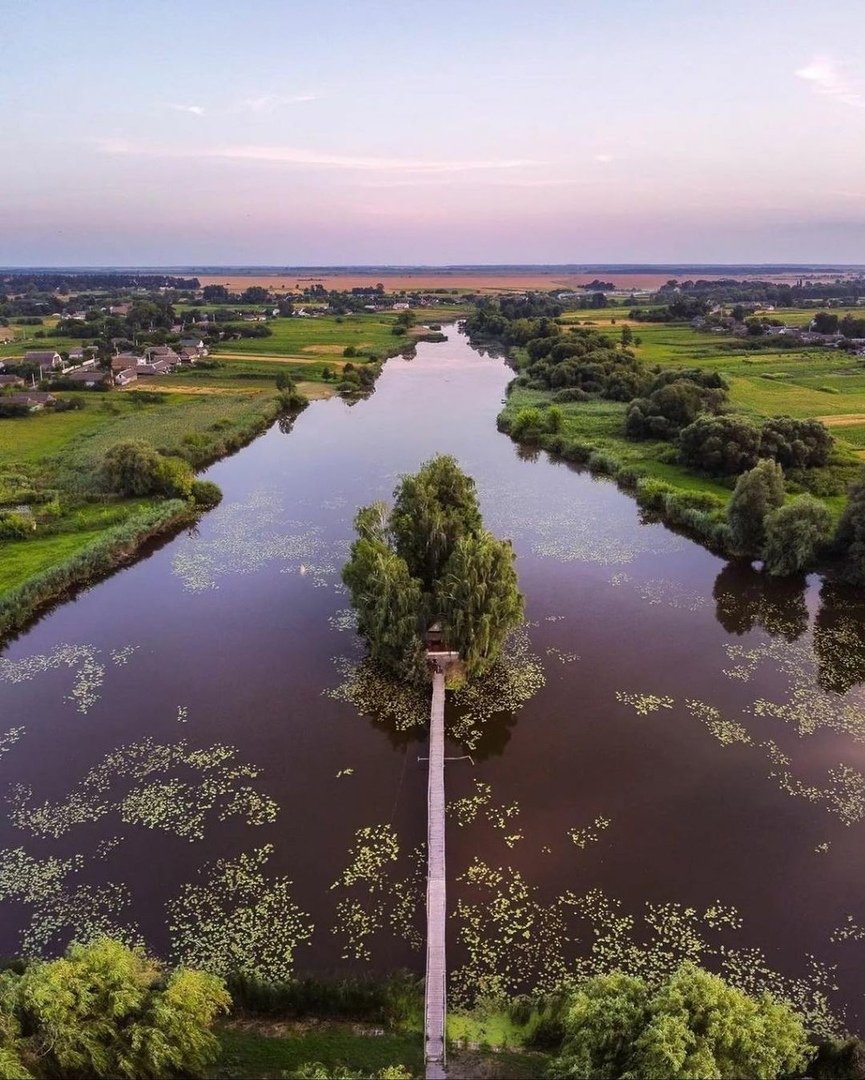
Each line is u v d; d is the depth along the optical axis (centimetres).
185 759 3884
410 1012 2509
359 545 4728
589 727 4134
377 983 2639
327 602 5616
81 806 3556
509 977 2714
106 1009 2083
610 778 3738
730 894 3062
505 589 4347
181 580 6062
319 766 3841
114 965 2178
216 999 2244
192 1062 2103
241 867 3203
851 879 3134
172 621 5366
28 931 2900
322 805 3575
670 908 2997
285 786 3697
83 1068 2011
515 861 3231
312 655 4862
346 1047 2369
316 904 3025
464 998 2633
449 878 3144
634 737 4053
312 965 2761
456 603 4316
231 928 2916
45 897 3053
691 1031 1967
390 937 2880
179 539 6969
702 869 3189
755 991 2645
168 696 4438
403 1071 2188
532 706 4316
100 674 4684
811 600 5684
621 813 3506
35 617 5459
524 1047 2406
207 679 4609
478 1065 2306
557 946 2836
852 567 5819
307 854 3275
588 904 3014
